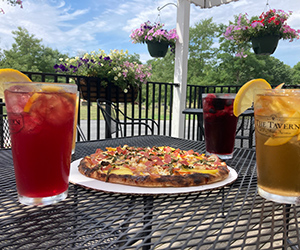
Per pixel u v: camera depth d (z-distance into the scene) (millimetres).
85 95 3820
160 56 4578
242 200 541
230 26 4266
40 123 453
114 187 568
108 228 440
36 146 459
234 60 21438
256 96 561
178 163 687
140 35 4422
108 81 3916
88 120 3770
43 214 462
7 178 685
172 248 364
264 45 4035
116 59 3980
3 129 1642
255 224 438
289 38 4055
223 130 908
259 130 547
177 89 4402
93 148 1111
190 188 570
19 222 432
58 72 3773
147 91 4320
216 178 620
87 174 644
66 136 498
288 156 504
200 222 444
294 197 513
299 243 385
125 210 492
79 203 514
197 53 23703
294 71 22062
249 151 1066
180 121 4426
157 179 573
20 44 31516
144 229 417
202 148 1148
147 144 1236
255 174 737
